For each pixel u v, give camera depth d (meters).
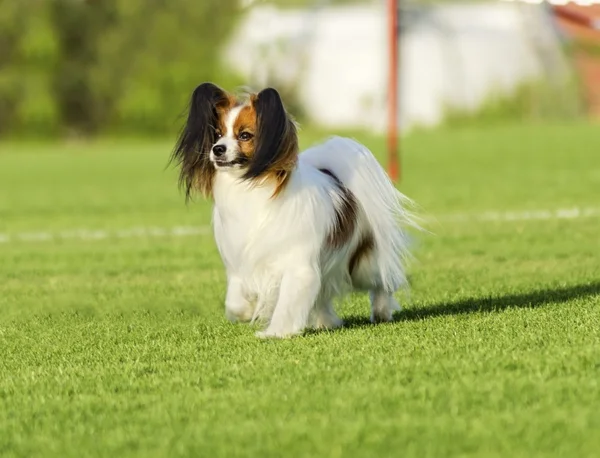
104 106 66.69
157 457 5.41
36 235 19.41
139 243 17.64
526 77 66.06
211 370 7.43
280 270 8.52
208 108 8.41
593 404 6.06
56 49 65.81
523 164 34.19
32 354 8.56
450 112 65.69
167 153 48.78
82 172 38.06
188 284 12.84
